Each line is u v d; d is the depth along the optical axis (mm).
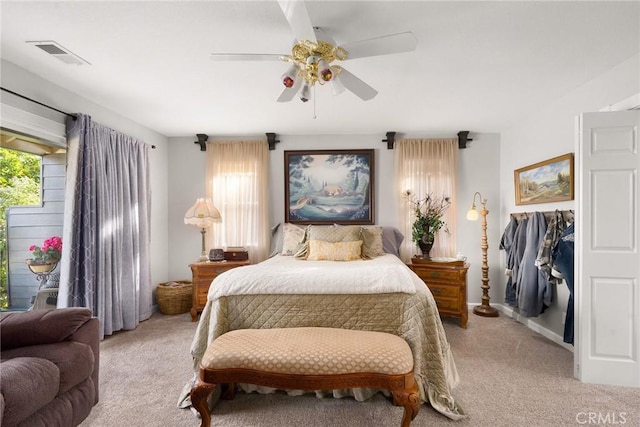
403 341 1896
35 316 1808
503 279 4184
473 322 3674
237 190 4340
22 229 3350
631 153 2260
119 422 1858
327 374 1653
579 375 2336
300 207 4359
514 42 2090
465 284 3551
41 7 1726
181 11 1765
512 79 2664
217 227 4355
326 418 1900
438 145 4234
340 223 4316
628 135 2266
